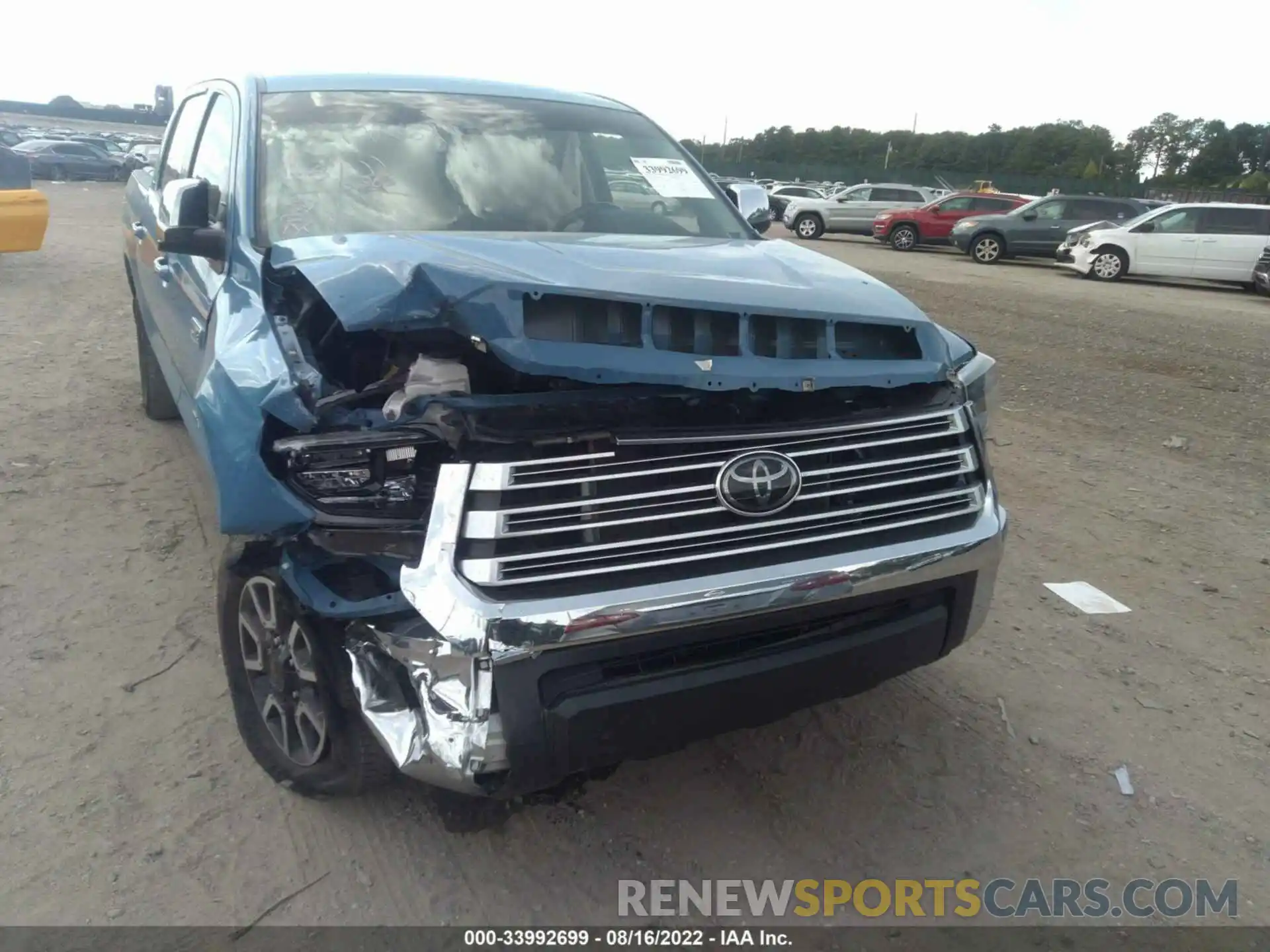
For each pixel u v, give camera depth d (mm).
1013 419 7871
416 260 2615
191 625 4043
